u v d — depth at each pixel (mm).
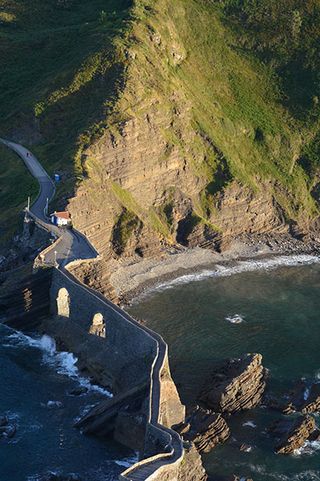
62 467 87875
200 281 152875
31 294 120125
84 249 129250
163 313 134500
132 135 158875
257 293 148625
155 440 85812
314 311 141000
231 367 108500
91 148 153125
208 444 93750
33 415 96938
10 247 138625
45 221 136500
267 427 99500
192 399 103938
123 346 106062
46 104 168125
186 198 170500
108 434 94500
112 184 155125
